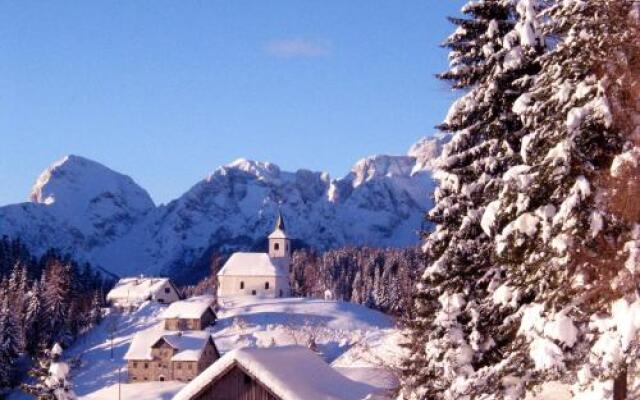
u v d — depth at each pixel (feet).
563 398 91.66
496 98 84.74
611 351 62.59
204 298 534.37
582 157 64.80
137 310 564.71
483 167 86.84
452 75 87.66
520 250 70.13
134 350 410.52
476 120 88.33
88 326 533.55
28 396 377.71
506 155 82.74
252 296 627.46
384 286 571.69
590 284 65.46
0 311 397.80
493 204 72.69
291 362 122.83
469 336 85.56
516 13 86.74
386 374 180.04
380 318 520.83
